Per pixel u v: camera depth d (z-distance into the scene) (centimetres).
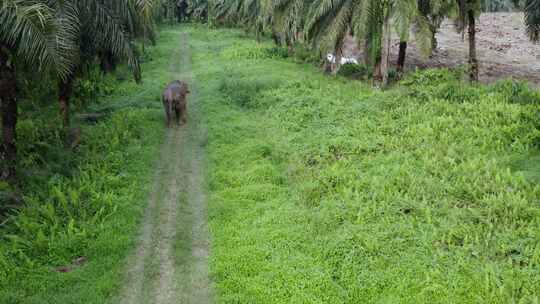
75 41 1136
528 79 2439
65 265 844
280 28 2228
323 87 1897
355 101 1677
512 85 1672
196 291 777
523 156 1134
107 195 1038
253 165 1236
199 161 1312
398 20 1611
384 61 1833
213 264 836
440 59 3002
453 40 3719
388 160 1166
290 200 1061
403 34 1612
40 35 910
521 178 988
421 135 1307
